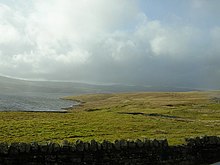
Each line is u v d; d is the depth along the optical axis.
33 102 151.25
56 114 59.69
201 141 30.11
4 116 51.66
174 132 42.50
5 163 22.69
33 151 23.61
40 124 43.91
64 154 24.52
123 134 39.28
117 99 171.75
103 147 25.83
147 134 39.66
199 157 29.56
